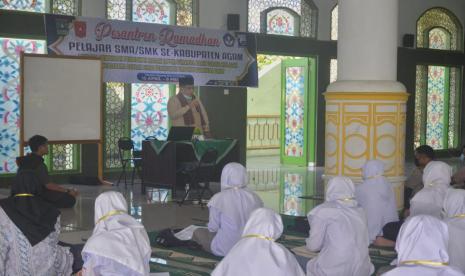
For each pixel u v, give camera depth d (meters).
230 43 11.76
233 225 5.15
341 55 7.42
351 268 4.11
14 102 9.84
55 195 7.65
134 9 10.90
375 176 5.85
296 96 13.51
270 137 16.22
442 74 15.38
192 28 11.29
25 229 3.86
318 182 10.74
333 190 4.37
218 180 9.02
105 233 3.30
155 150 8.96
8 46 9.73
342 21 7.38
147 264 3.43
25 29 9.72
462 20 15.48
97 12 10.43
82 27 10.09
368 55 7.24
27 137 8.86
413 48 14.58
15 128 9.88
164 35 10.97
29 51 9.93
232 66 11.80
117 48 10.47
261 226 3.05
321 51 13.12
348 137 7.30
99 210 3.46
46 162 10.09
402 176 7.39
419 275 2.67
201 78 11.45
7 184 9.79
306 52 12.92
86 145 10.44
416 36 14.72
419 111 14.96
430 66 15.11
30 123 8.88
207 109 11.71
